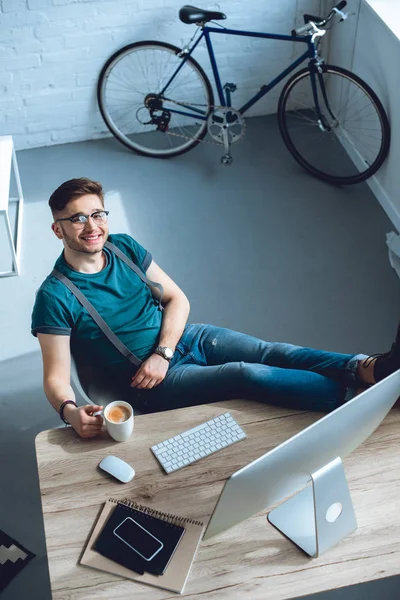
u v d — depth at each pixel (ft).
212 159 14.19
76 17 13.08
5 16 12.75
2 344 10.71
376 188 13.16
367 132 13.41
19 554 8.14
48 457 6.48
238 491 5.02
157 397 7.82
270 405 7.01
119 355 7.73
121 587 5.52
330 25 14.33
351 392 7.27
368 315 11.07
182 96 14.58
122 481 6.21
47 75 13.64
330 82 14.80
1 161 12.03
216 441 6.55
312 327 10.92
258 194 13.33
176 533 5.80
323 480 5.64
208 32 13.05
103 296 7.65
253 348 7.98
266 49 14.34
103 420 6.69
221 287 11.59
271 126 14.99
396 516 5.97
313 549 5.72
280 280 11.69
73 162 14.12
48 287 7.39
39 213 12.96
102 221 7.48
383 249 12.20
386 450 6.45
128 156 14.28
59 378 7.14
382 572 5.62
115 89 14.19
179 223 12.75
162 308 8.30
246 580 5.57
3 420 9.66
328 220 12.77
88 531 5.89
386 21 11.89
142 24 13.50
